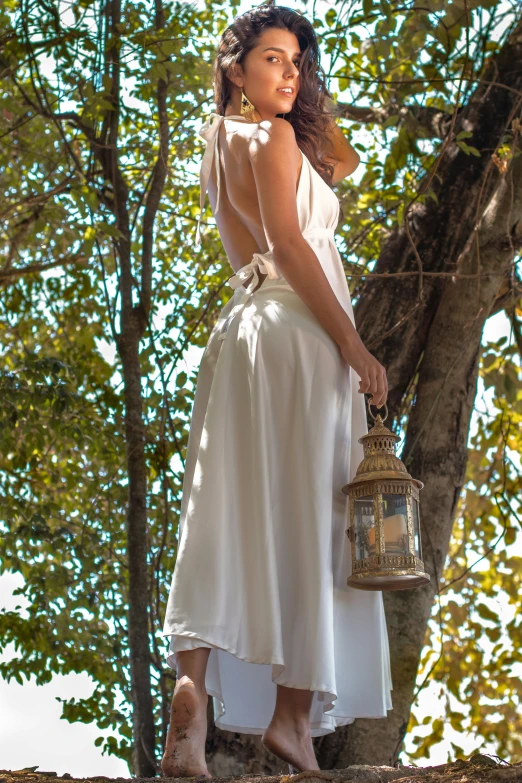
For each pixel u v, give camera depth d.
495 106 5.18
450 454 4.59
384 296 4.86
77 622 6.32
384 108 6.13
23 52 5.56
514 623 7.48
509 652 7.45
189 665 2.32
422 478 4.54
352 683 2.56
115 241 5.84
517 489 7.02
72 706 6.27
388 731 4.08
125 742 6.23
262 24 2.87
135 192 6.38
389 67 5.63
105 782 2.07
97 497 6.61
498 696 7.45
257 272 2.70
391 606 4.29
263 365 2.54
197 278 7.03
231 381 2.57
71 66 5.64
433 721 7.30
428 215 5.00
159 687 5.57
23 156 6.79
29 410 6.30
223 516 2.43
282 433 2.51
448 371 4.65
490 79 5.25
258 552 2.40
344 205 7.07
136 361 5.64
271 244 2.53
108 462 6.43
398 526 2.53
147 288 5.80
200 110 6.01
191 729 2.25
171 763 2.22
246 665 2.78
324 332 2.58
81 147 6.99
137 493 5.38
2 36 5.52
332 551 2.56
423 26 5.33
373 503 2.54
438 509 4.50
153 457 5.68
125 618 6.34
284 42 2.86
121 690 6.23
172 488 5.92
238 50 2.86
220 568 2.37
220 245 7.42
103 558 6.48
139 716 4.98
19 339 8.09
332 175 3.17
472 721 7.39
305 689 2.33
